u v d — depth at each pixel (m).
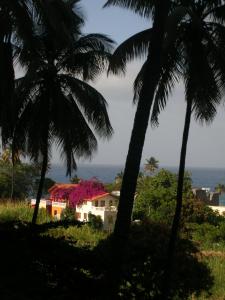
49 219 27.25
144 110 11.14
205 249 30.06
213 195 72.94
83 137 23.64
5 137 19.16
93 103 23.05
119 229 10.80
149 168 101.06
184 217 39.19
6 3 15.25
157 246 17.88
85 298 9.66
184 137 18.94
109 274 10.45
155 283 15.27
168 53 17.27
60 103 22.97
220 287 21.66
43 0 16.19
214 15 18.44
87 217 44.91
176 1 18.45
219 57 17.64
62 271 9.64
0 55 16.77
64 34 19.27
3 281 8.99
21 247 9.83
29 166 57.06
